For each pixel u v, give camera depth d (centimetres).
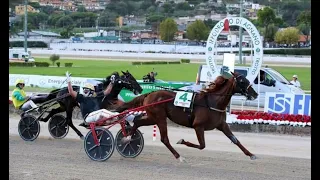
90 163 918
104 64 3688
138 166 897
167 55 4712
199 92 909
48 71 3008
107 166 892
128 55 4672
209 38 1449
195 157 995
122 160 954
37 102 1211
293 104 1397
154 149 1086
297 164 936
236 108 1670
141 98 965
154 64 3794
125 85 1088
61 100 1171
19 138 1213
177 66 3606
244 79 888
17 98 1193
